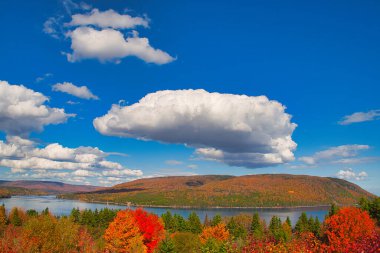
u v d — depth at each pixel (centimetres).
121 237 4219
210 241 2339
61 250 3266
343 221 3173
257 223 10356
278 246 2044
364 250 1880
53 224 3388
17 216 11381
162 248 4156
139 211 4866
